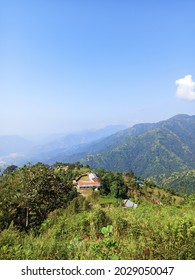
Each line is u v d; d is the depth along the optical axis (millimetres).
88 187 105188
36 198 16609
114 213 10398
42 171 19000
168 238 5621
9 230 8312
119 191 100750
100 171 136000
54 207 18359
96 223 8531
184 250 5148
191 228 5715
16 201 15422
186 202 18031
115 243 5906
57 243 6754
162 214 10656
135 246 5914
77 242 6777
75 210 14477
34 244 6840
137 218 8984
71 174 118062
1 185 17156
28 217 16031
